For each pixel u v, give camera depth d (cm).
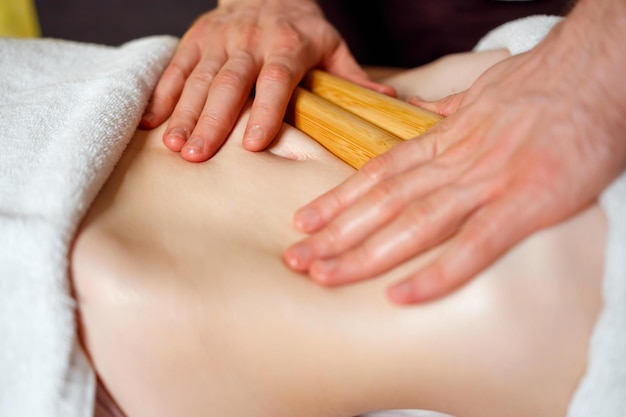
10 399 46
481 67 75
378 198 48
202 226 52
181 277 48
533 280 45
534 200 44
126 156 60
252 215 54
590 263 45
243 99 67
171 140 61
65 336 46
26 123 59
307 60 75
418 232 46
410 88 79
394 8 123
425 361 46
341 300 47
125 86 64
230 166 59
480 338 45
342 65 84
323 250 48
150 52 73
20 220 47
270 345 48
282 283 48
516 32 73
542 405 48
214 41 75
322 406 50
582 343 45
